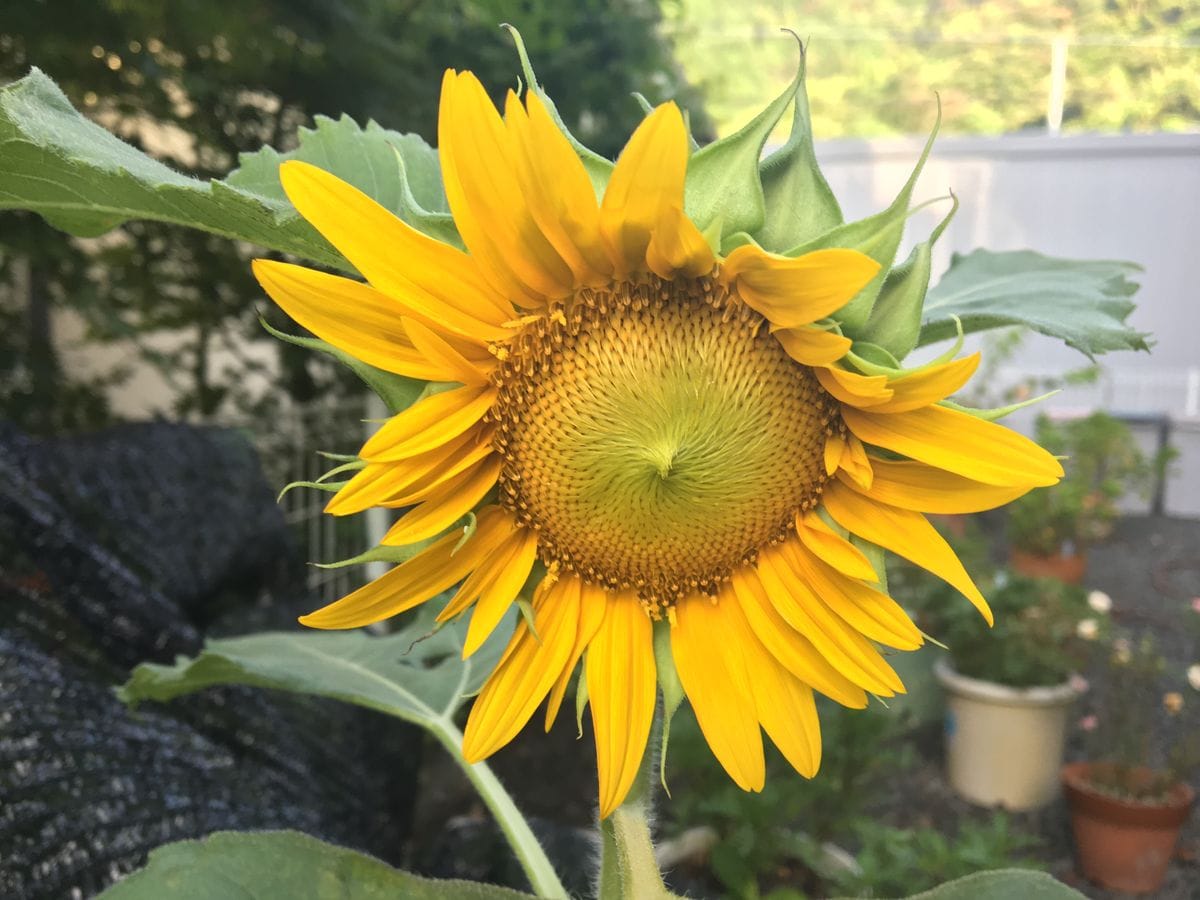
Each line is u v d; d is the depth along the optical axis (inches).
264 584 51.0
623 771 16.3
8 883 21.8
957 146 156.4
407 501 15.5
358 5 66.9
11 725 25.4
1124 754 67.2
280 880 16.2
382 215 14.0
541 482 16.4
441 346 14.5
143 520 42.5
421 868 45.1
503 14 75.9
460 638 28.3
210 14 59.8
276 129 71.6
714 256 13.6
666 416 15.9
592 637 16.9
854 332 14.4
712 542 16.8
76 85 63.0
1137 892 62.2
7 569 33.6
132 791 26.5
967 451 15.0
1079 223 157.3
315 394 82.4
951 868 51.2
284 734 40.3
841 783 53.6
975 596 15.6
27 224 63.4
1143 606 108.2
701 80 108.0
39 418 69.1
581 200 13.7
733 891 48.0
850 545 16.2
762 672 16.9
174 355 80.4
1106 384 161.9
